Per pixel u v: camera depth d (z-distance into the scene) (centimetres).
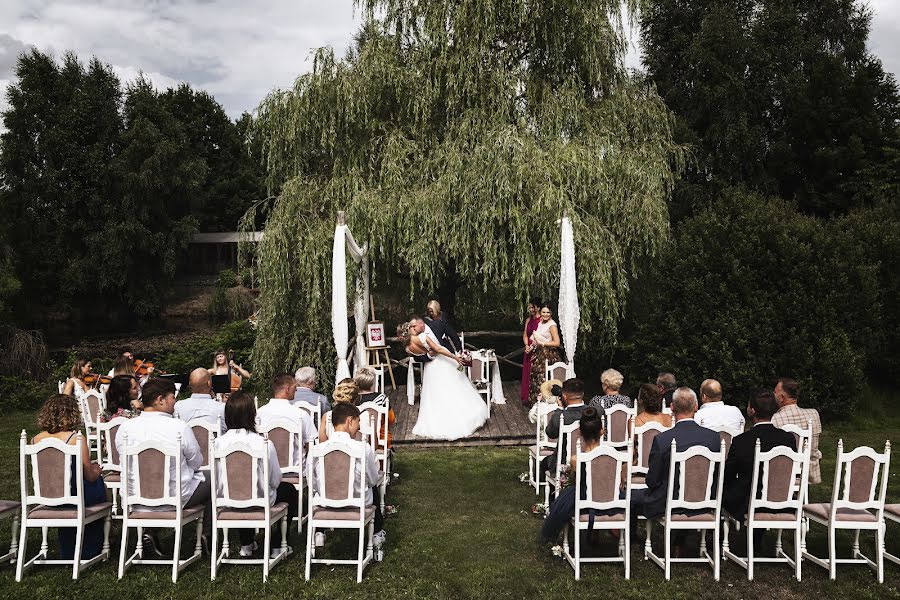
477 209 1188
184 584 531
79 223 3206
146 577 544
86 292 3331
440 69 1323
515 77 1300
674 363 1273
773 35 2166
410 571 555
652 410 657
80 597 507
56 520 538
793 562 555
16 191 3155
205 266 4091
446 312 1589
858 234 1401
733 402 1262
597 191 1241
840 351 1211
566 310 983
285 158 1389
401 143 1279
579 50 1357
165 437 556
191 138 4141
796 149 2148
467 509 721
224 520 545
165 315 3472
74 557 561
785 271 1241
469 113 1279
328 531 659
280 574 552
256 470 545
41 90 3222
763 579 542
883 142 2027
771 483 538
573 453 665
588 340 1407
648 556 583
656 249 1307
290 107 1315
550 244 1168
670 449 555
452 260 1435
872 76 2170
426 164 1255
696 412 687
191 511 563
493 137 1199
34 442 542
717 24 2045
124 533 545
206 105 4228
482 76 1307
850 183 1986
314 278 1291
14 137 3156
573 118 1284
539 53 1386
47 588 518
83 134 3250
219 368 1134
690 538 625
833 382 1218
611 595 512
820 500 750
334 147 1330
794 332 1215
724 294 1252
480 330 1786
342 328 995
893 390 1400
